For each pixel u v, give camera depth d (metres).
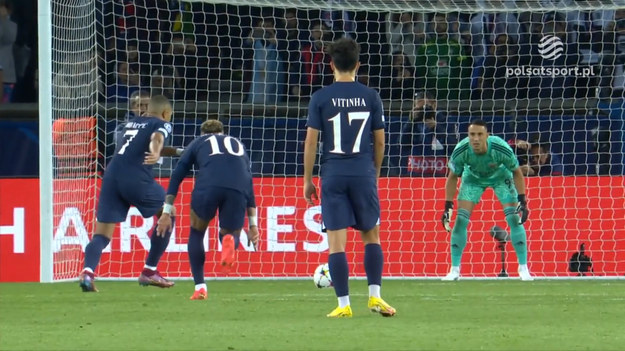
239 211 37.06
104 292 41.00
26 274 49.03
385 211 51.69
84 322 28.33
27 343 23.03
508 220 49.03
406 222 51.72
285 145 61.03
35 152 61.03
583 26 65.00
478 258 51.38
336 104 28.62
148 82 63.94
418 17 65.00
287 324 27.16
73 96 51.62
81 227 49.75
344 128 28.56
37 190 49.25
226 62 64.75
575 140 61.69
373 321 27.97
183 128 60.88
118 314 31.00
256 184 51.22
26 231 49.09
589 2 62.88
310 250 51.12
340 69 29.08
